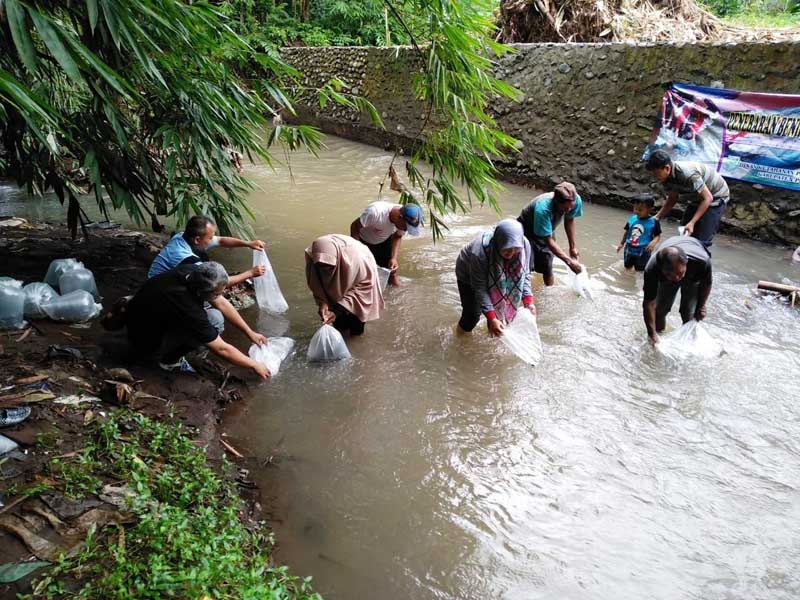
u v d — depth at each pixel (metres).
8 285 4.46
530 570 2.83
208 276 3.88
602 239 7.58
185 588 2.27
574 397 4.23
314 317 5.44
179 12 3.61
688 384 4.35
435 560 2.88
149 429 3.41
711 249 7.19
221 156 5.34
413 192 10.00
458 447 3.72
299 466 3.54
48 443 3.12
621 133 8.90
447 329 5.26
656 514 3.17
